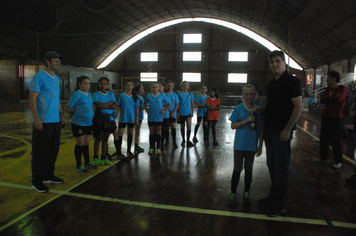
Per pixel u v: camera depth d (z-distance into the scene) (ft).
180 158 14.85
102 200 9.00
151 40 87.97
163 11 73.41
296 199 9.39
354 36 39.91
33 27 53.88
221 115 41.93
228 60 83.30
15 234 6.79
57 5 49.96
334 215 8.16
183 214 8.09
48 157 10.32
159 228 7.23
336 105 12.81
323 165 13.82
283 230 7.23
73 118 11.63
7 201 8.83
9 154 15.11
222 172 12.42
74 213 8.02
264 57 80.69
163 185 10.55
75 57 78.28
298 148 18.11
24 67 72.33
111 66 92.58
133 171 12.34
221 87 84.53
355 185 10.73
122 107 14.08
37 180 9.57
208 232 7.07
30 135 21.16
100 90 12.75
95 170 12.40
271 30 63.62
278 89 7.86
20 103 59.93
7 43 57.72
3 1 41.88
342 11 36.09
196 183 10.87
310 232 7.14
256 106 9.02
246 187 9.07
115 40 82.69
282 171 7.91
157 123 15.21
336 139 12.99
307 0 39.50
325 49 52.37
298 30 52.85
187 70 86.43
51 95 9.61
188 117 17.88
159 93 15.16
